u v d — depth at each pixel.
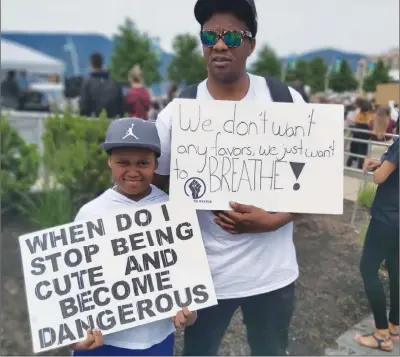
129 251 1.59
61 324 1.56
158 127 1.65
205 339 1.85
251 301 1.72
